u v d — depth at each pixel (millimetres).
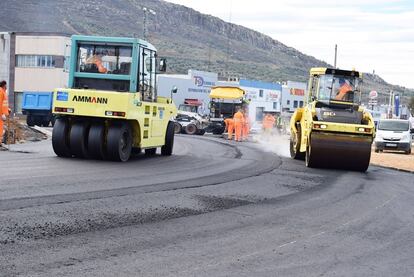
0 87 16125
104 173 11664
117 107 13703
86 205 8117
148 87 15539
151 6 196750
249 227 7574
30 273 5113
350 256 6457
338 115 16141
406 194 11883
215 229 7316
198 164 14859
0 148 16047
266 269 5727
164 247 6285
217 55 156875
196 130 37438
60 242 6152
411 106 79688
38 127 33156
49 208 7727
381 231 7922
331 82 17359
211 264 5770
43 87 51500
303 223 8094
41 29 111125
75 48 14930
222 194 10023
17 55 51688
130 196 9094
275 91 65938
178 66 115812
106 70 14773
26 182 9758
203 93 58969
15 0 128000
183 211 8266
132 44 14672
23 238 6184
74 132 14047
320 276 5617
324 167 16531
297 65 190625
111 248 6086
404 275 5855
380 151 31516
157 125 16094
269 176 13258
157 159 15719
